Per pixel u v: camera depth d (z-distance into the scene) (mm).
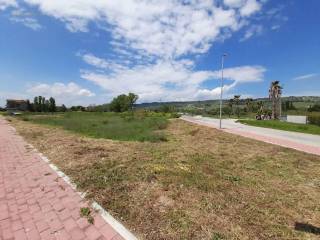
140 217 3561
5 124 23359
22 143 10711
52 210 3881
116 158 7262
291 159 8273
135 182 5031
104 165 6402
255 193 4711
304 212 3932
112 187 4734
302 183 5578
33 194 4562
